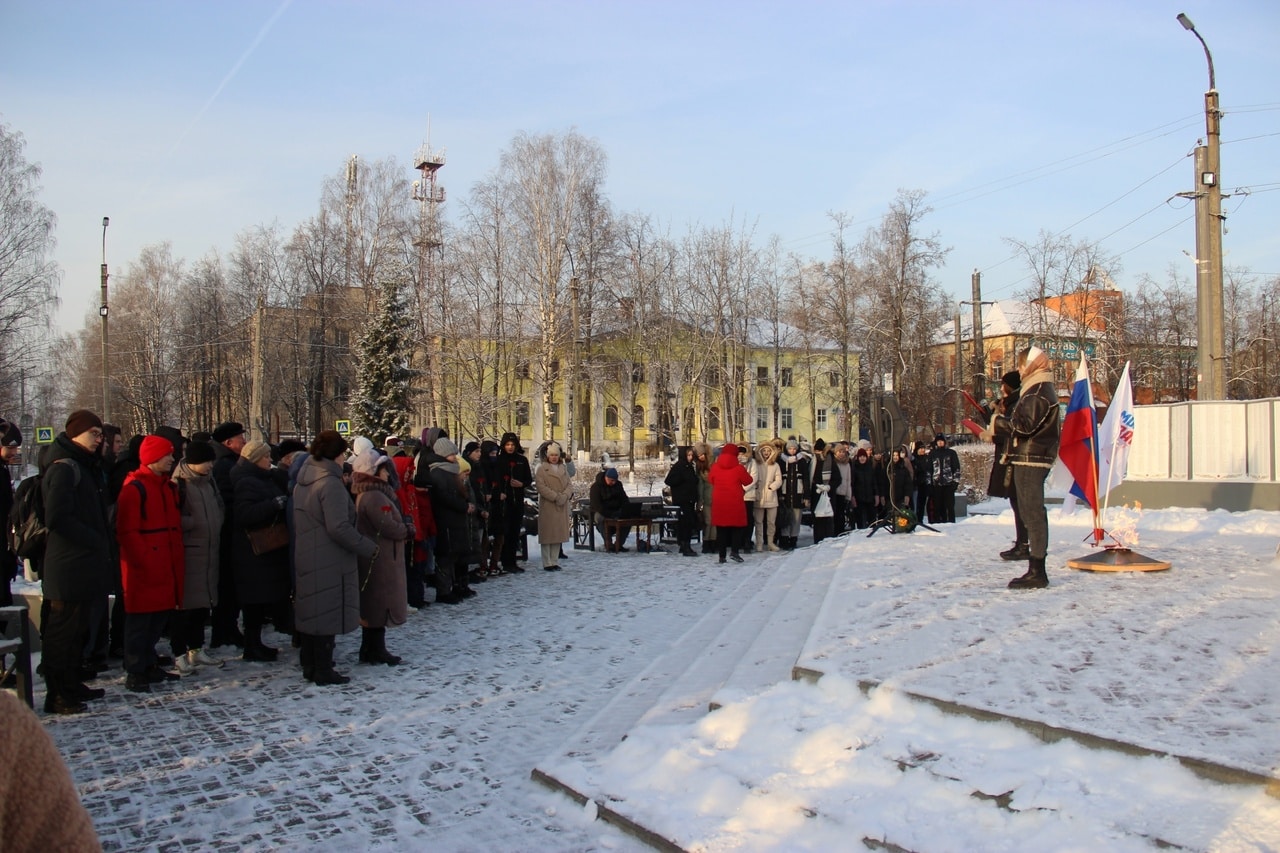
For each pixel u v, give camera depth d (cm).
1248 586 753
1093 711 441
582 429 5881
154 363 5672
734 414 5362
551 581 1339
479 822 468
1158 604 682
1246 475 1669
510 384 4656
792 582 1097
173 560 741
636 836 430
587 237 4519
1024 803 375
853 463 1816
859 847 376
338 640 948
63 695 668
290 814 481
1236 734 399
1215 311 1762
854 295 4928
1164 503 1802
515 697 712
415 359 4500
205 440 848
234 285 5378
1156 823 344
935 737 453
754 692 576
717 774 460
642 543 1766
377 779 533
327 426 5469
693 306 5084
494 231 4497
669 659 798
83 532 662
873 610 732
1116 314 4016
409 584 1103
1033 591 766
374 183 4916
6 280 3694
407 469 1066
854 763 441
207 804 495
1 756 156
